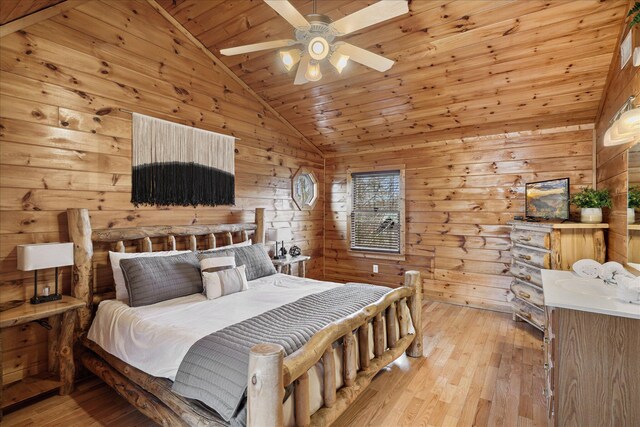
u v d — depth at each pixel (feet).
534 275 10.80
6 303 7.41
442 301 14.83
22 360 7.79
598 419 5.31
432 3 8.52
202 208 11.80
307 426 5.10
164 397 5.81
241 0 9.55
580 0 7.68
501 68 10.13
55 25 8.16
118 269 8.66
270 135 14.94
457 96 11.79
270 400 4.18
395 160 16.14
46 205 8.02
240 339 5.65
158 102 10.49
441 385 7.91
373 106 13.46
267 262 11.92
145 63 10.13
